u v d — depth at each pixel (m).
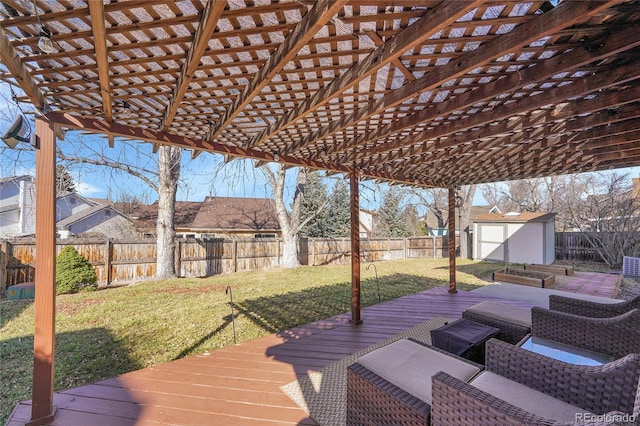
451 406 1.44
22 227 13.42
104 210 16.05
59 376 3.04
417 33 1.30
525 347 2.58
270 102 2.23
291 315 5.11
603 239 10.94
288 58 1.50
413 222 23.03
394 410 1.68
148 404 2.43
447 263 12.59
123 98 2.14
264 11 1.29
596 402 1.57
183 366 3.12
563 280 8.02
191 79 1.76
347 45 1.56
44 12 1.34
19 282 7.16
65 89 2.00
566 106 2.16
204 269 10.04
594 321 2.45
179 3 1.27
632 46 1.32
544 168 4.33
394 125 2.62
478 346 2.61
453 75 1.63
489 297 6.04
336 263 13.23
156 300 6.31
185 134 2.92
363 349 3.52
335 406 2.41
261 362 3.21
